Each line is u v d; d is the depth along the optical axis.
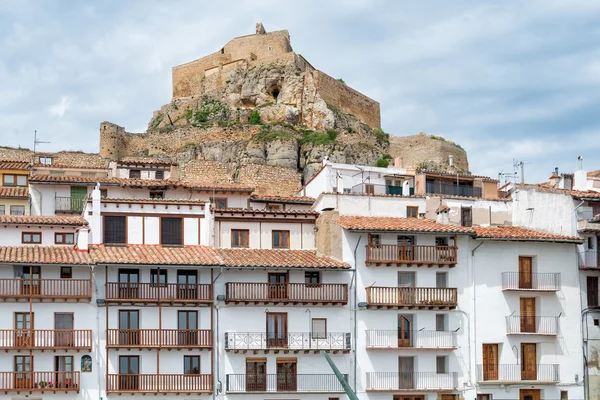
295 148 138.50
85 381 65.75
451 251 74.31
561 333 75.88
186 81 167.62
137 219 72.44
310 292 70.50
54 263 65.56
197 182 89.56
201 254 70.19
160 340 67.00
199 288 68.56
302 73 155.50
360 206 81.75
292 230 75.94
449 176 93.88
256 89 156.75
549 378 74.75
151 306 67.88
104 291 67.31
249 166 106.38
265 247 75.19
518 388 74.12
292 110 150.25
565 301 76.50
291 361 69.81
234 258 70.31
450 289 73.44
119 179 86.44
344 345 70.50
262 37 162.50
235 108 156.38
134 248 70.50
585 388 75.62
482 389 73.38
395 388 71.12
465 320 74.12
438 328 73.69
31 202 83.69
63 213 83.94
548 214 80.94
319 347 69.94
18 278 65.62
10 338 64.75
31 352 65.25
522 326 75.31
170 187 84.62
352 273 72.38
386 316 72.38
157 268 68.12
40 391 64.50
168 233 72.75
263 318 69.81
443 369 73.25
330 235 73.44
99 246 70.44
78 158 112.31
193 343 67.81
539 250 76.75
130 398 66.12
